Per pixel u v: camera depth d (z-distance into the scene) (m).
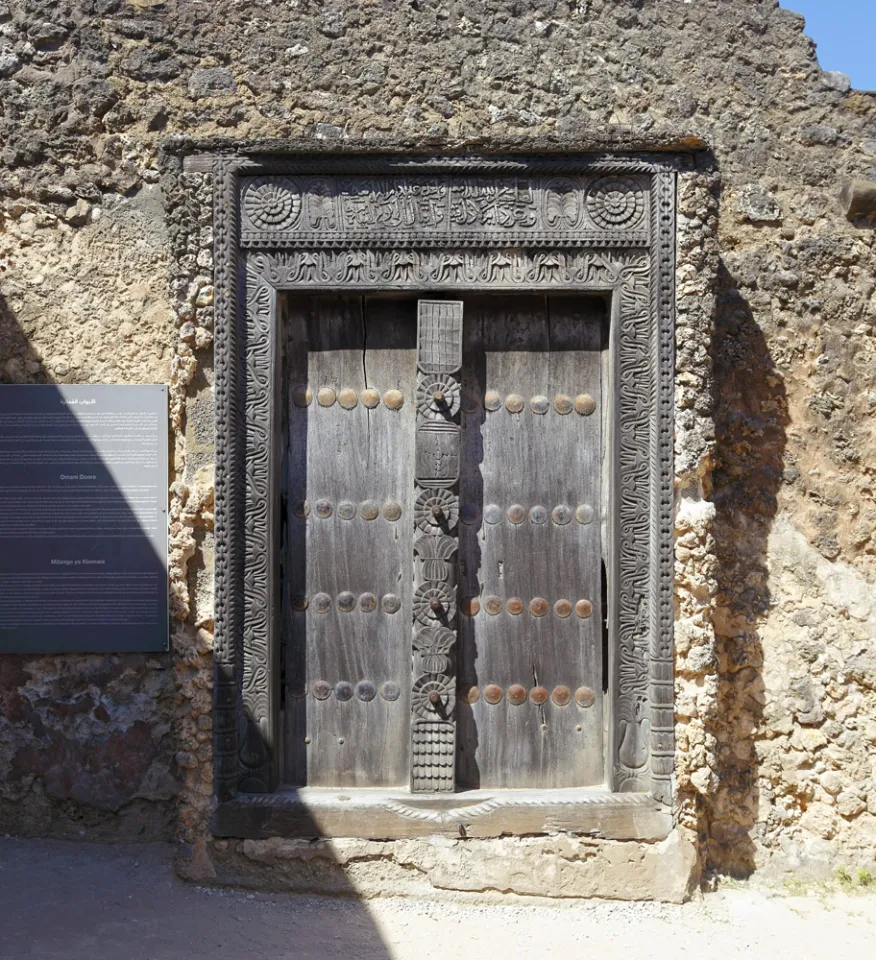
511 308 4.20
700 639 3.93
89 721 4.10
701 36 4.25
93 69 4.18
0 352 4.15
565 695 4.11
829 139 4.28
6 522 4.07
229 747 3.93
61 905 3.65
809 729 4.16
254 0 4.15
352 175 4.04
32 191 4.18
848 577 4.21
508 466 4.15
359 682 4.11
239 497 3.98
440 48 4.14
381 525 4.13
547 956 3.46
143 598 4.07
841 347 4.27
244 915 3.70
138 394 4.09
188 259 3.99
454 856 3.90
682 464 3.96
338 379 4.17
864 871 4.07
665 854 3.90
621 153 4.01
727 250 4.27
